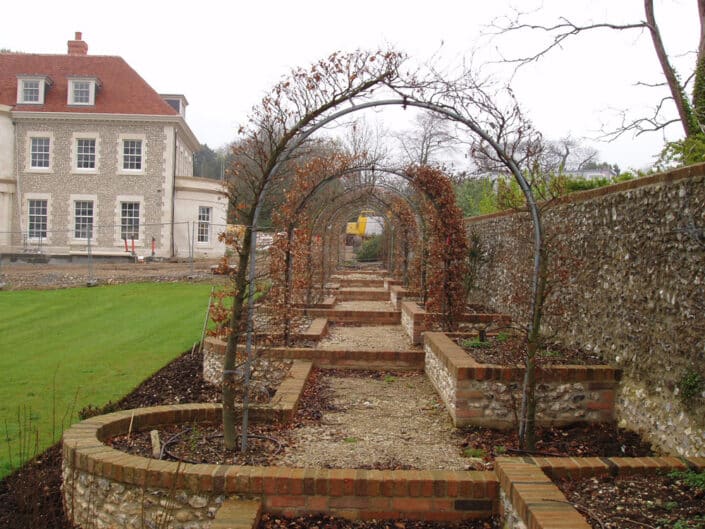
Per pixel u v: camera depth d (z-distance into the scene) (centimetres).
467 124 487
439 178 880
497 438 509
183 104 2866
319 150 1330
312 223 1203
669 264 462
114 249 2639
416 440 499
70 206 2628
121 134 2625
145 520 364
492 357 599
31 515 397
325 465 425
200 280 1884
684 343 435
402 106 468
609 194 574
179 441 451
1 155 2588
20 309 1358
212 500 364
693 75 1104
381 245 2652
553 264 555
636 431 495
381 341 939
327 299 1310
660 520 293
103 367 815
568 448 477
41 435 552
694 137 853
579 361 570
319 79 434
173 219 2661
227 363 438
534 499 306
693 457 378
